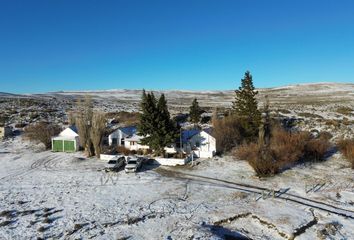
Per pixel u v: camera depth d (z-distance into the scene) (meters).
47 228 27.36
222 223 27.67
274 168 40.03
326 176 39.22
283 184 36.91
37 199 34.06
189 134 52.12
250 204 31.09
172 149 51.47
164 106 49.88
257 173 40.00
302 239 24.56
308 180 38.00
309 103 120.38
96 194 35.09
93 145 52.94
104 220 28.61
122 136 56.44
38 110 95.81
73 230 26.86
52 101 123.56
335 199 32.19
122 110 103.25
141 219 28.56
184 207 30.97
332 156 47.16
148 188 36.66
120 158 45.84
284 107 106.50
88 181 39.69
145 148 53.50
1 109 96.62
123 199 33.47
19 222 28.55
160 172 43.00
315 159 45.56
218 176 40.69
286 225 26.28
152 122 48.81
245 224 27.50
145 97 49.75
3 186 38.69
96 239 25.36
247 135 55.12
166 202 32.34
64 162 49.22
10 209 31.44
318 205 30.72
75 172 43.78
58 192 36.03
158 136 48.56
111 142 56.81
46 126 65.12
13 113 89.94
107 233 26.27
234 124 56.94
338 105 108.19
